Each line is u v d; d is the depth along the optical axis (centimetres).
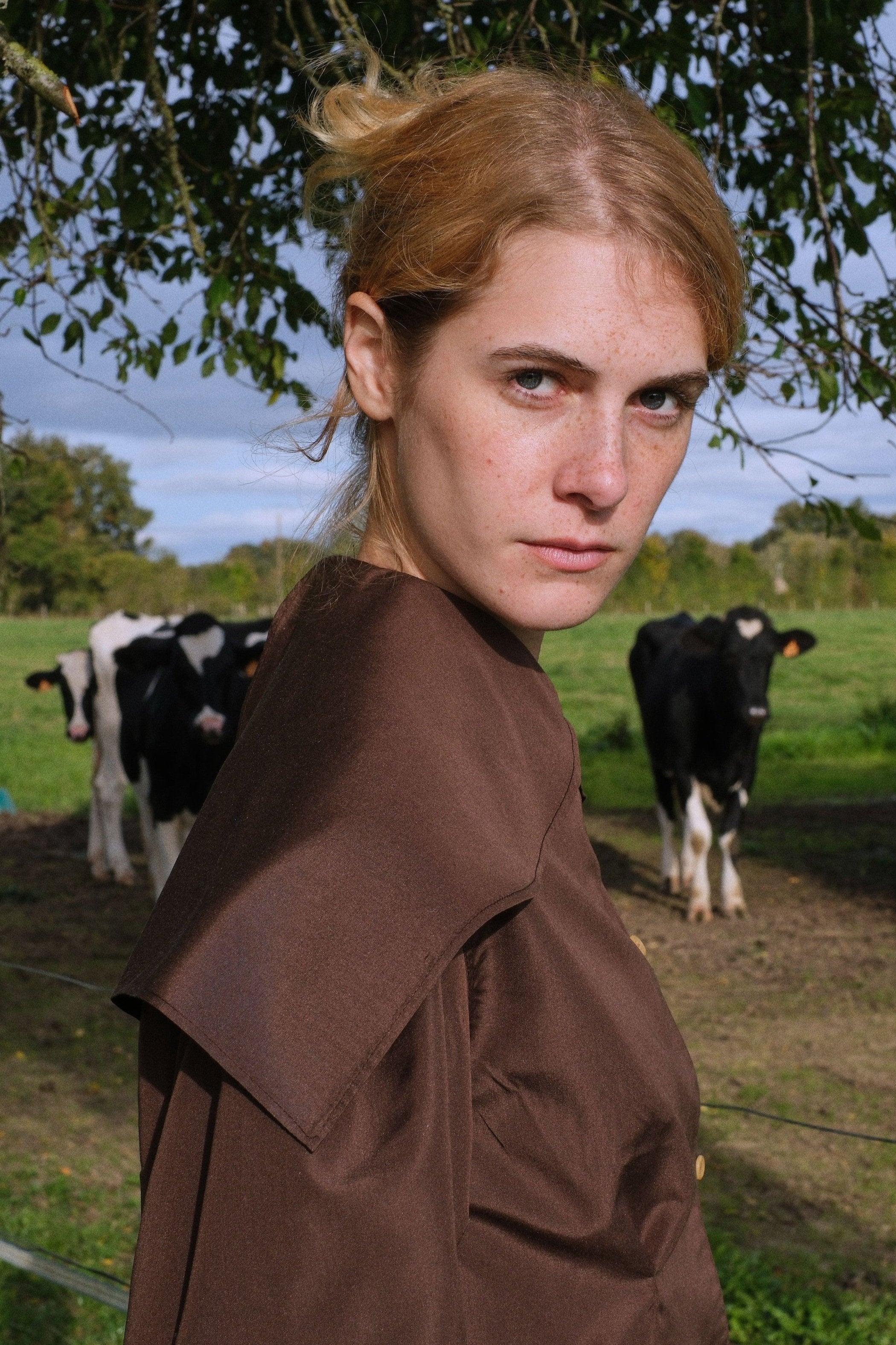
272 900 70
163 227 363
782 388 299
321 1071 67
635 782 1399
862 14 330
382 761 75
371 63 95
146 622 970
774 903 855
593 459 78
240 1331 64
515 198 77
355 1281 65
